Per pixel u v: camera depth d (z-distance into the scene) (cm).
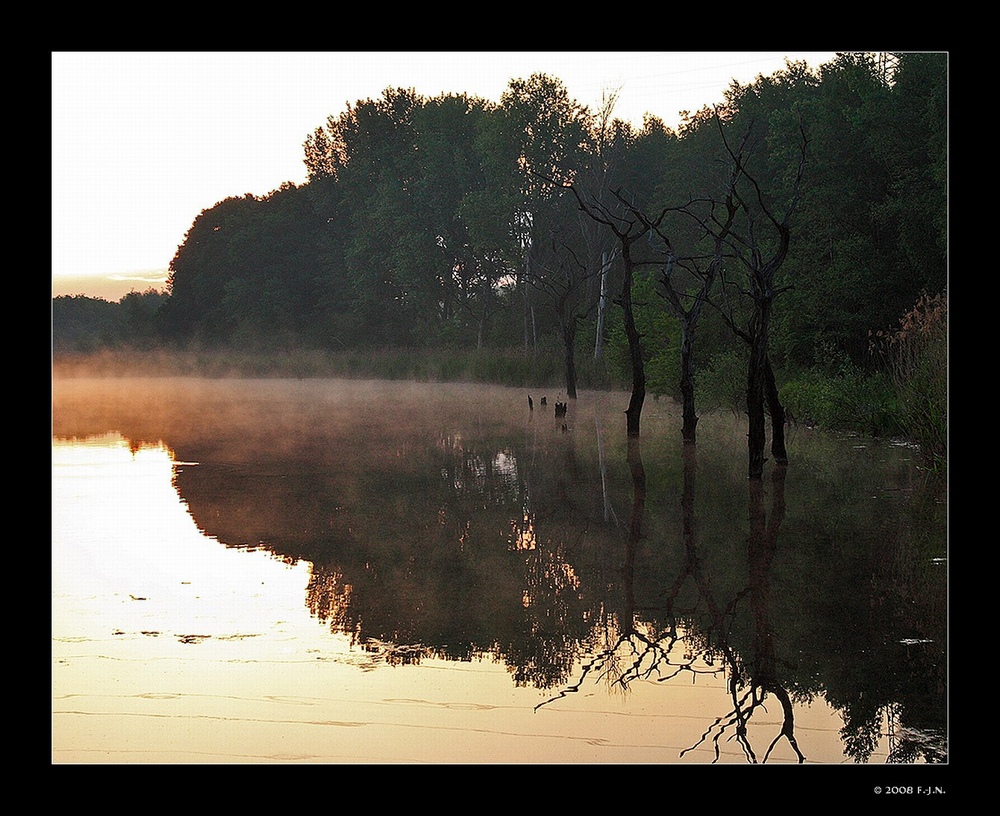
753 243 1521
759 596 873
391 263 6800
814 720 610
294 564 1013
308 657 726
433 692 657
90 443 2319
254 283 7981
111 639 768
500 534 1155
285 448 2098
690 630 782
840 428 2181
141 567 999
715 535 1123
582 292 5344
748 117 4672
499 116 5178
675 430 2297
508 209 5197
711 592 888
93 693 657
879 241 2933
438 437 2292
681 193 5156
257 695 651
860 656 720
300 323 7806
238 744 577
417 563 1014
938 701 633
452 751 568
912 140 2752
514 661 716
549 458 1836
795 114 3297
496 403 3516
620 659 719
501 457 1867
